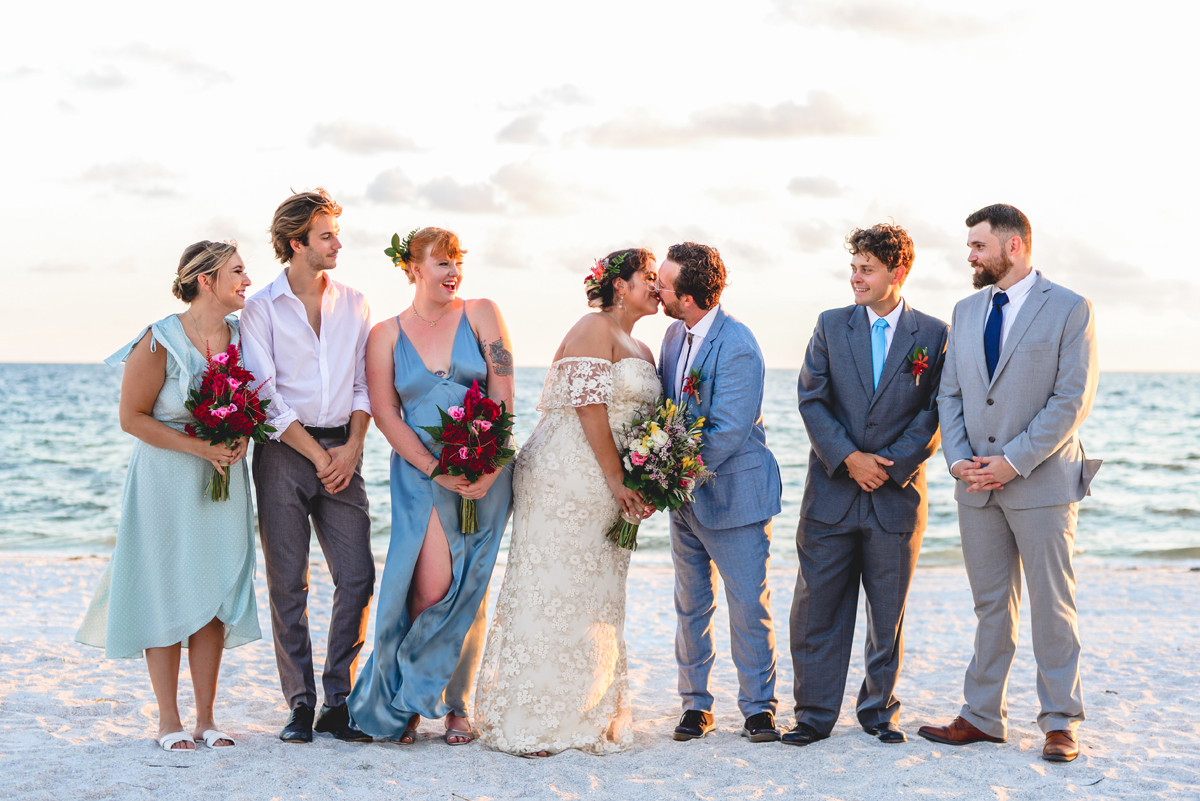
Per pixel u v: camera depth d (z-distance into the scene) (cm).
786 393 6119
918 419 407
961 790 346
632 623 748
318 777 347
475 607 405
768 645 420
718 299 420
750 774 365
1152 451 3212
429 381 407
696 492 415
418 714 406
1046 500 383
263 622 718
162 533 376
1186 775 365
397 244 413
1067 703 385
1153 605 862
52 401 5119
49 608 753
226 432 365
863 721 419
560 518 401
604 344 406
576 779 357
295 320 402
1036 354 385
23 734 396
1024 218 395
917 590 953
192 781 340
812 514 414
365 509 414
